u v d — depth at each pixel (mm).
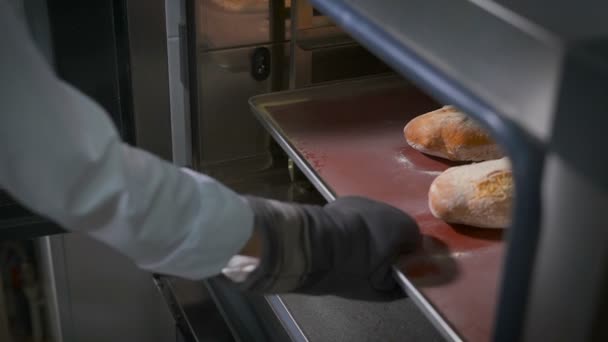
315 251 704
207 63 1053
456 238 807
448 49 548
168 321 1337
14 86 536
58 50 981
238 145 1128
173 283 1127
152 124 1094
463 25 530
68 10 961
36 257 1229
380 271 749
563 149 458
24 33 538
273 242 657
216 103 1087
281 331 925
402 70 584
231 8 1025
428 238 806
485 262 770
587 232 456
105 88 1035
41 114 543
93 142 563
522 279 507
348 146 962
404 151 957
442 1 549
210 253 628
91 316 1294
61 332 1289
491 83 509
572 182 458
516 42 484
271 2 1042
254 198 688
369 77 1135
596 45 445
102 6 979
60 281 1241
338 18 661
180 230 612
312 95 1082
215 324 1034
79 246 1220
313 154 940
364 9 646
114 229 597
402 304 950
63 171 555
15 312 1258
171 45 1086
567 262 476
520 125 484
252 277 672
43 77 542
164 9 1022
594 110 431
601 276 454
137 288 1295
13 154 553
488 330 681
